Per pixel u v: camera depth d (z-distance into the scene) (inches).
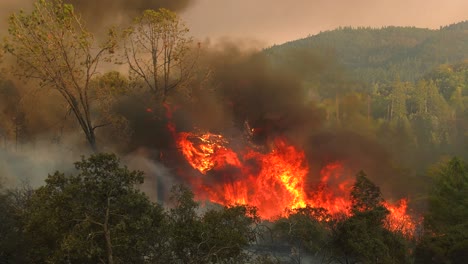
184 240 845.2
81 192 807.7
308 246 1182.9
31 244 873.5
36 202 822.5
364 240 1127.6
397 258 1208.2
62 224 789.9
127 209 817.5
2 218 922.1
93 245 775.1
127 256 808.9
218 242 867.4
